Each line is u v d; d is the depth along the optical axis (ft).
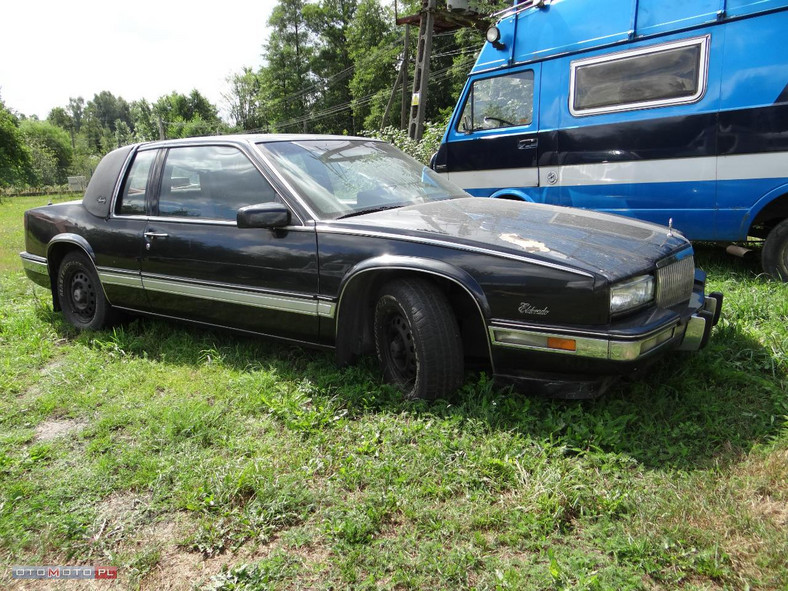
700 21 17.76
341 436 9.81
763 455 8.51
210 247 12.90
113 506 8.50
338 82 200.34
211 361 13.35
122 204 15.19
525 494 7.93
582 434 9.13
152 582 7.03
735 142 17.48
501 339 9.70
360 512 7.82
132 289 14.80
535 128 21.91
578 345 9.05
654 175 19.16
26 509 8.33
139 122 298.76
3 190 174.60
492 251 9.74
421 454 9.04
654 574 6.54
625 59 19.38
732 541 6.90
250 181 12.69
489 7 45.88
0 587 7.12
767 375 11.29
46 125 303.48
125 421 10.84
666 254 10.12
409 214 11.67
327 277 11.19
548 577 6.48
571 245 9.85
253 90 250.37
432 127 43.47
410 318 10.30
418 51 51.08
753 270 19.40
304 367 12.75
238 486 8.48
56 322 17.34
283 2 201.36
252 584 6.75
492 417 9.70
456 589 6.52
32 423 11.13
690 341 10.25
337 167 13.12
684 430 9.24
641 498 7.70
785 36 16.42
